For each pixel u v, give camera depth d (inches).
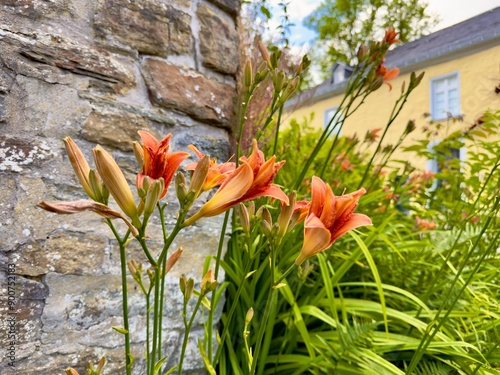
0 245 40.4
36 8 44.3
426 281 71.8
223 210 24.6
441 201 100.4
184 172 56.1
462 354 50.0
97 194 24.0
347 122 348.8
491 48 246.5
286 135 134.6
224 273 59.2
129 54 51.9
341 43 615.5
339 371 49.6
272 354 59.6
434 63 295.6
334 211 26.7
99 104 48.6
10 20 42.6
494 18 360.5
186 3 58.5
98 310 46.8
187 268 54.8
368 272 71.9
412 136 277.3
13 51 42.4
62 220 44.7
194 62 59.1
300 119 261.9
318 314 54.6
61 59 45.8
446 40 388.8
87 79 47.8
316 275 69.9
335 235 27.0
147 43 53.5
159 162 26.1
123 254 24.9
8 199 41.1
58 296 43.9
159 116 54.0
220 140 61.9
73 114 46.3
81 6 47.9
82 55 47.4
